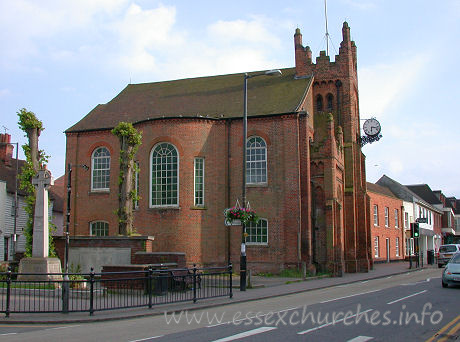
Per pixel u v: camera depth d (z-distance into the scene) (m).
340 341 9.63
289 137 31.20
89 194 35.19
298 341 9.62
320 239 32.25
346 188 36.22
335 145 33.34
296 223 30.36
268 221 30.89
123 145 26.41
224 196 31.88
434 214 75.75
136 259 23.64
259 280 26.44
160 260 23.08
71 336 10.76
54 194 48.00
